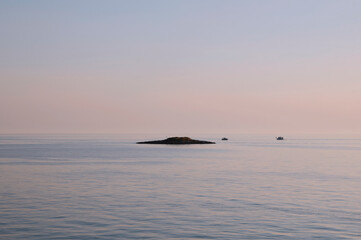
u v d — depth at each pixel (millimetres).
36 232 22656
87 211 28234
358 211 28594
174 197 34312
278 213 27828
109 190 38375
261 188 40000
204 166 68188
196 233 22594
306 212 28219
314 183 44344
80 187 40562
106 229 23344
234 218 26250
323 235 22359
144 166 67938
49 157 92750
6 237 21672
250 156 99938
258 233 22688
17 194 35750
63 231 22891
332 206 30422
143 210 28656
